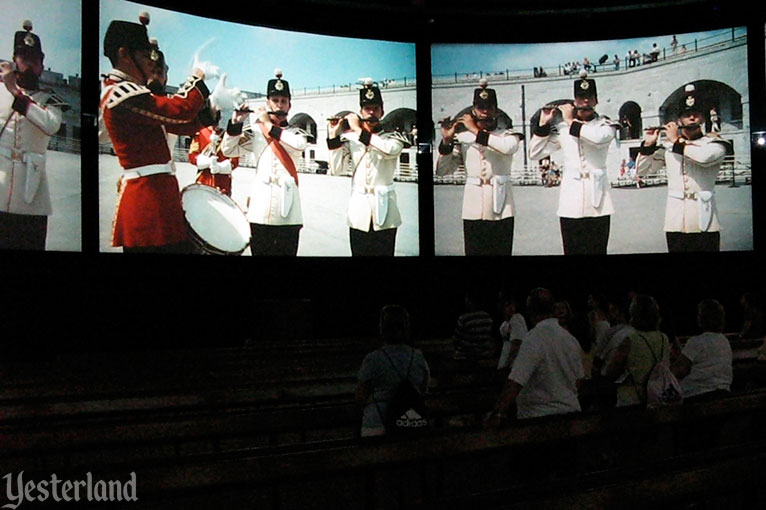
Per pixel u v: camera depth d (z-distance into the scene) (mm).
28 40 12812
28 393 6953
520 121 16844
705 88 16688
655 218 16781
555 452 4863
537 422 4387
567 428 4434
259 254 15453
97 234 13680
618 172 16812
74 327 14141
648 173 16766
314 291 16828
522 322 8406
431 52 16719
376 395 5219
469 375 7000
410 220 16672
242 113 15359
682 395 5961
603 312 8891
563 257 16844
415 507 3164
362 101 16391
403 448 3857
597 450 6668
